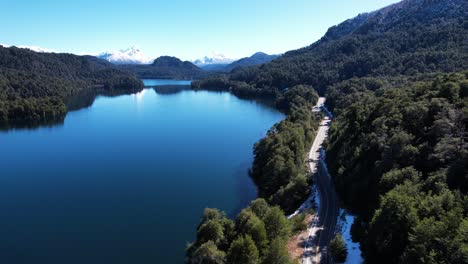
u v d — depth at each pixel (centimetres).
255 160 14925
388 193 6506
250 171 14388
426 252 4800
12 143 19388
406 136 8525
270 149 13575
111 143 19138
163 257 8562
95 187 12962
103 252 8794
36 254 8738
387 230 5981
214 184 13075
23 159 16375
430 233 4994
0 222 10356
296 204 10262
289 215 9738
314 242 7738
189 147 18125
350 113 14888
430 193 6044
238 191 12400
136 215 10738
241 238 6588
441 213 5547
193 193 12281
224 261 6669
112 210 11081
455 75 11781
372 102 14975
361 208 8488
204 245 6869
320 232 8169
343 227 8175
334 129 15538
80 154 17162
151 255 8650
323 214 9056
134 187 12912
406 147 8169
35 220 10481
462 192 6184
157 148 18062
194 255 6931
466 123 8006
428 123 9144
